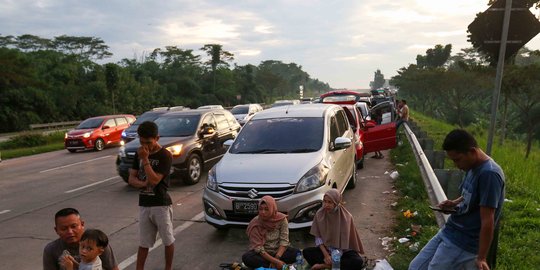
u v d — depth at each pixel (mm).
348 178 7645
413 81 60469
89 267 2891
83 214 7465
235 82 92750
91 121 19312
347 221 4355
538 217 6180
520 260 4551
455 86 45000
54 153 18609
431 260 3244
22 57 46281
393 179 9375
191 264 5027
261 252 4441
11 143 22594
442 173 5895
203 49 92500
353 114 10977
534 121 36344
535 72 20812
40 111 48344
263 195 5273
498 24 4809
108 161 14703
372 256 5039
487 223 2768
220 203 5426
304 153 6043
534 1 11125
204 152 10086
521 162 12516
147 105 63969
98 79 58219
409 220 6152
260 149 6359
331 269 4234
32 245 5957
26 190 10008
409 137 12961
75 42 96625
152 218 4398
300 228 5242
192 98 80062
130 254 5422
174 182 10023
